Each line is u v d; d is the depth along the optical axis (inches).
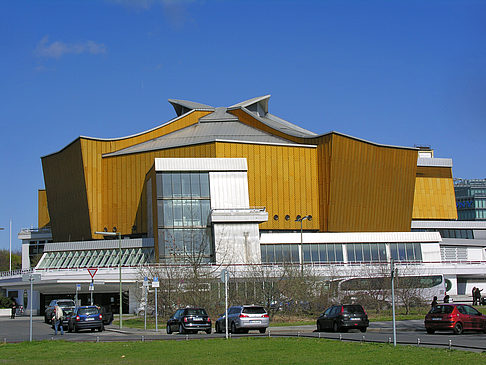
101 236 3553.2
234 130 3902.6
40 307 3262.8
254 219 3110.2
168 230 3127.5
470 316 1368.1
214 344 1186.0
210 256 3137.3
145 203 3513.8
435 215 4077.3
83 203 3570.4
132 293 2997.0
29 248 5049.2
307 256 3221.0
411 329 1571.1
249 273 2482.8
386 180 3535.9
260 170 3415.4
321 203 3449.8
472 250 3914.9
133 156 3558.1
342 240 3265.3
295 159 3467.0
